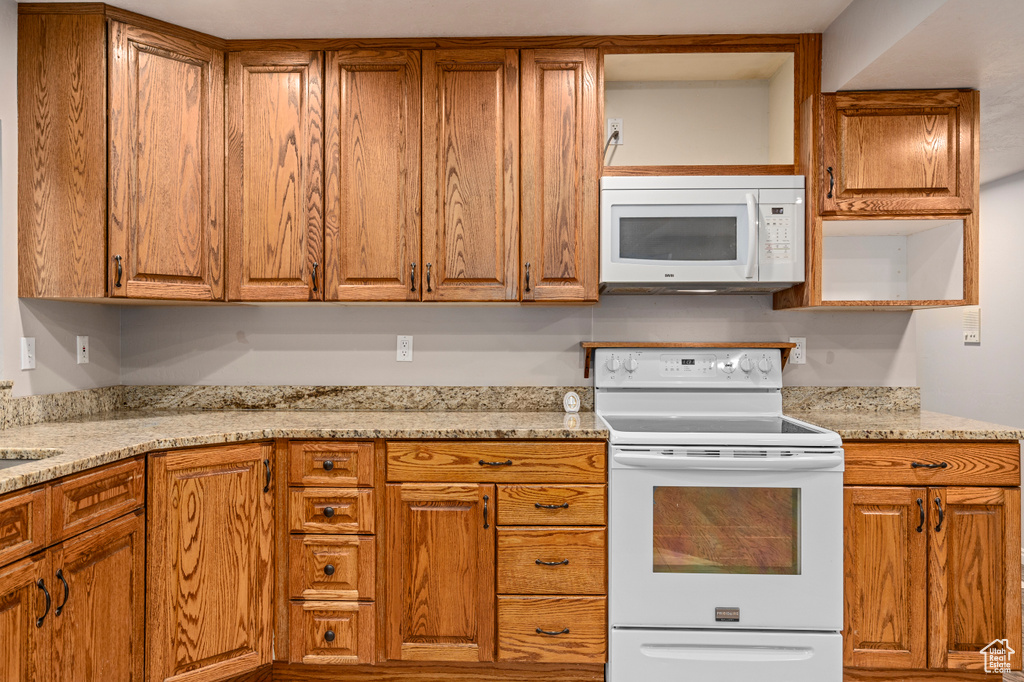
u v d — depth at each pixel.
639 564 1.92
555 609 1.95
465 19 2.11
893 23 1.83
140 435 1.81
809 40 2.22
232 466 1.90
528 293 2.21
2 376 1.92
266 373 2.53
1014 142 2.73
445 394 2.52
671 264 2.19
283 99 2.22
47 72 2.00
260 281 2.22
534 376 2.53
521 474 1.96
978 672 1.97
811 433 1.95
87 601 1.53
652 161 2.45
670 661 1.91
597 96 2.23
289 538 1.98
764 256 2.20
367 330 2.53
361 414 2.37
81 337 2.27
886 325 2.50
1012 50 1.88
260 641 1.94
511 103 2.22
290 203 2.21
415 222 2.21
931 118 2.18
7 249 1.94
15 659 1.32
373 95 2.22
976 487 1.93
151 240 2.06
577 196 2.23
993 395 3.38
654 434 1.92
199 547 1.83
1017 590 1.91
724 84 2.46
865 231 2.36
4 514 1.28
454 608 1.96
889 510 1.95
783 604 1.90
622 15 2.09
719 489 1.92
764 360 2.38
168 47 2.10
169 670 1.77
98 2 1.98
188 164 2.13
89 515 1.53
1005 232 3.31
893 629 1.94
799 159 2.25
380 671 2.03
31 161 2.00
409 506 1.98
